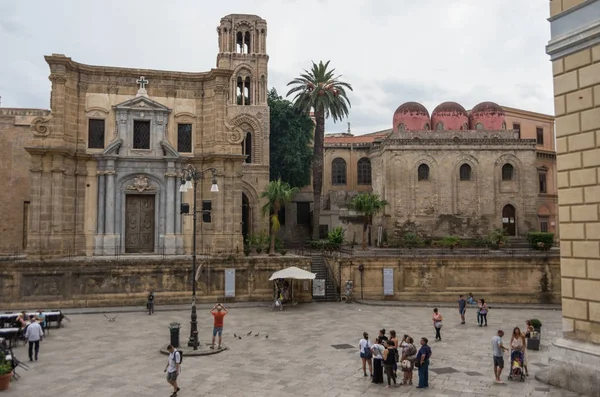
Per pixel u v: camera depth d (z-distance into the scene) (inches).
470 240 2089.1
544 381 711.1
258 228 2127.2
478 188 2169.0
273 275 1422.2
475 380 751.7
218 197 1588.3
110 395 690.8
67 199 1528.1
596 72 621.6
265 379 760.3
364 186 2576.3
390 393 695.7
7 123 1815.9
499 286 1624.0
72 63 1542.8
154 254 1577.3
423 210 2150.6
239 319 1255.5
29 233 1453.0
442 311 1427.2
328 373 791.7
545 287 1621.6
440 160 2172.7
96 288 1401.3
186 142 1660.9
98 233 1561.3
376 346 745.0
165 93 1651.1
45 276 1374.3
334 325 1184.8
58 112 1507.1
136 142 1621.6
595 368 613.6
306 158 2354.8
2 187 1798.7
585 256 630.5
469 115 2445.9
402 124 2401.6
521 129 2568.9
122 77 1619.1
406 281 1617.9
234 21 2247.8
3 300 1348.4
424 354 717.9
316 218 2027.6
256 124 2172.7
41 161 1472.7
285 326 1168.8
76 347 959.6
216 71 1615.4
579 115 641.6
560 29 669.3
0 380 706.2
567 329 658.8
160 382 746.2
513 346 748.6
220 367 824.3
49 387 724.7
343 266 1609.3
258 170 2150.6
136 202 1624.0
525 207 2177.7
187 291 1461.6
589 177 625.9
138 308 1378.0
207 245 1604.3
